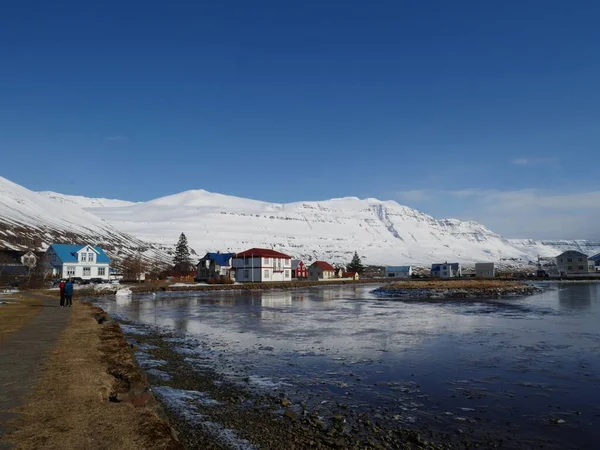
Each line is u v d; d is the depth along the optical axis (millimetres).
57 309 33812
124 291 68812
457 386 15305
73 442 7922
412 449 10164
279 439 10523
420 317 36156
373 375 16797
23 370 13172
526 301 53781
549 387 15148
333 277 139000
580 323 31734
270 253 109625
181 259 138000
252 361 19250
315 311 41875
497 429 11406
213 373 17078
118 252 170500
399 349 21875
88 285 75062
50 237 153750
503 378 16328
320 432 11047
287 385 15406
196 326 30984
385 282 135875
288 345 23125
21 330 21828
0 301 41625
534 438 10836
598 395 14242
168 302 54594
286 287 98500
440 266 170125
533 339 24656
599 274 146000
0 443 7781
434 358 19750
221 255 114312
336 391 14688
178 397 13812
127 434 8352
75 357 15109
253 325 31375
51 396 10570
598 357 19828
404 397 14078
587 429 11391
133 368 13695
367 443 10406
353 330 28516
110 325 23703
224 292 79438
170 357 20047
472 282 88125
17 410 9570
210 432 10875
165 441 8078
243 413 12414
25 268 93562
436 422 11883
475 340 24375
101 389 11266
